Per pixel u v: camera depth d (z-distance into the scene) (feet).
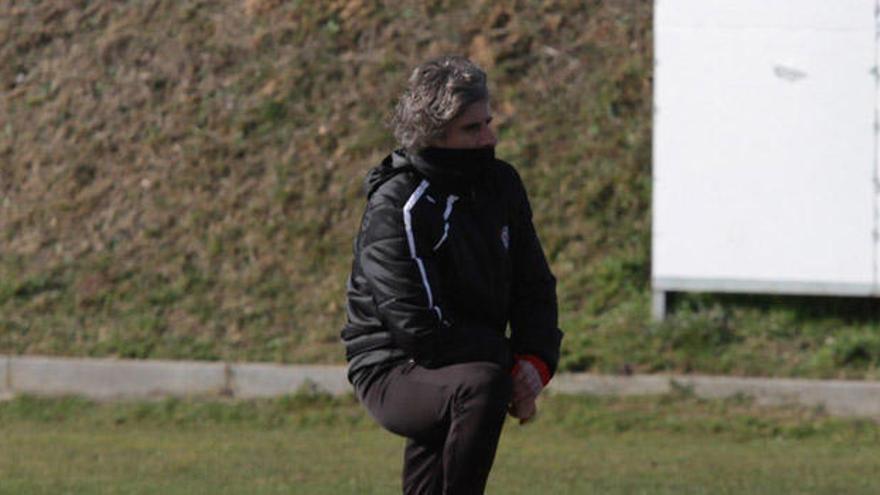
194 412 126.11
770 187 129.80
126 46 163.02
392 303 49.11
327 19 161.68
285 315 137.49
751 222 130.31
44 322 139.13
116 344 135.54
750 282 130.52
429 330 49.03
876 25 127.13
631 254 139.33
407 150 50.44
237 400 127.85
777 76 129.08
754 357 127.54
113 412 127.34
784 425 118.93
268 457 107.76
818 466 104.99
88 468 101.91
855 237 128.57
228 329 136.56
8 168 154.51
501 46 156.46
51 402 129.39
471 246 50.21
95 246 146.51
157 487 93.50
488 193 51.34
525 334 52.60
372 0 163.02
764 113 129.49
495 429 48.60
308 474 99.30
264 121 153.69
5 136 157.17
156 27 164.25
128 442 115.65
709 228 131.03
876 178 127.95
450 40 157.79
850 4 127.54
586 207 143.74
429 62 50.83
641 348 128.88
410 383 49.98
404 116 50.29
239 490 92.38
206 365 129.80
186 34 162.81
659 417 120.88
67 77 161.48
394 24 160.25
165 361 132.16
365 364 51.39
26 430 123.24
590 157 147.23
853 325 130.11
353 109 153.69
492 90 153.07
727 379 124.06
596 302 135.64
